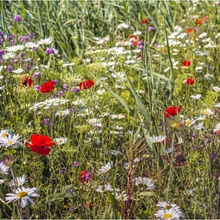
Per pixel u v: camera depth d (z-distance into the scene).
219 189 3.23
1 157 3.60
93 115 4.43
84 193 3.44
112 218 3.08
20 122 4.40
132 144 3.54
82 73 6.04
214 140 3.76
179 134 3.79
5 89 5.00
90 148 4.05
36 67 5.65
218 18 8.45
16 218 3.11
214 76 6.55
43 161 4.03
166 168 3.56
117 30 8.04
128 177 3.08
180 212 2.79
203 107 5.17
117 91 5.33
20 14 8.50
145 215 3.16
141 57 6.51
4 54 5.66
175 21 8.83
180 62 6.98
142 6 8.45
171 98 4.99
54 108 4.36
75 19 8.02
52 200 3.33
